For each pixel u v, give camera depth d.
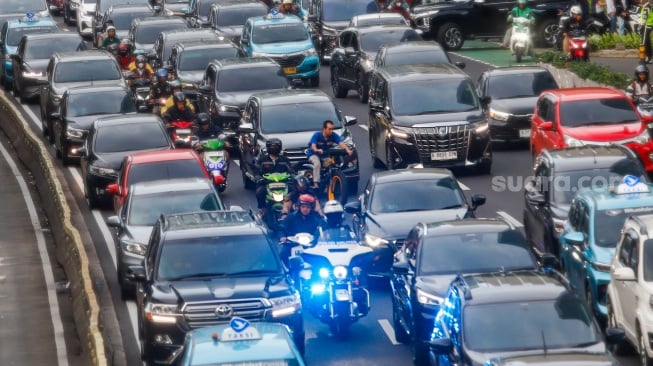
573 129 73.75
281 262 48.12
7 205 85.81
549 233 57.59
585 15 125.50
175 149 75.44
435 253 47.50
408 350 48.91
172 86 94.50
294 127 79.81
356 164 76.25
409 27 112.56
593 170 59.16
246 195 79.69
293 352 34.88
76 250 62.50
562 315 38.53
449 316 40.38
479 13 131.38
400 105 80.75
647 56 110.44
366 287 50.91
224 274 47.25
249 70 96.56
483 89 90.19
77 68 104.50
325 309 49.75
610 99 75.12
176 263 47.69
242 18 136.62
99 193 77.69
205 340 35.78
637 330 44.28
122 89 94.19
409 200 60.12
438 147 78.94
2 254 72.69
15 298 63.56
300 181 57.56
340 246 50.53
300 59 118.25
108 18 147.12
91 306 52.03
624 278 44.59
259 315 45.59
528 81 89.88
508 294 39.12
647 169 72.88
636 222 46.03
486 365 35.91
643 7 119.44
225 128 93.25
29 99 122.38
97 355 44.69
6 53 130.88
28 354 54.56
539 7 127.81
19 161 100.69
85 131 90.88
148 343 45.97
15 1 155.12
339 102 112.94
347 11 135.50
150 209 60.25
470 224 48.97
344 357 48.25
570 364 34.44
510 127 87.12
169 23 134.38
